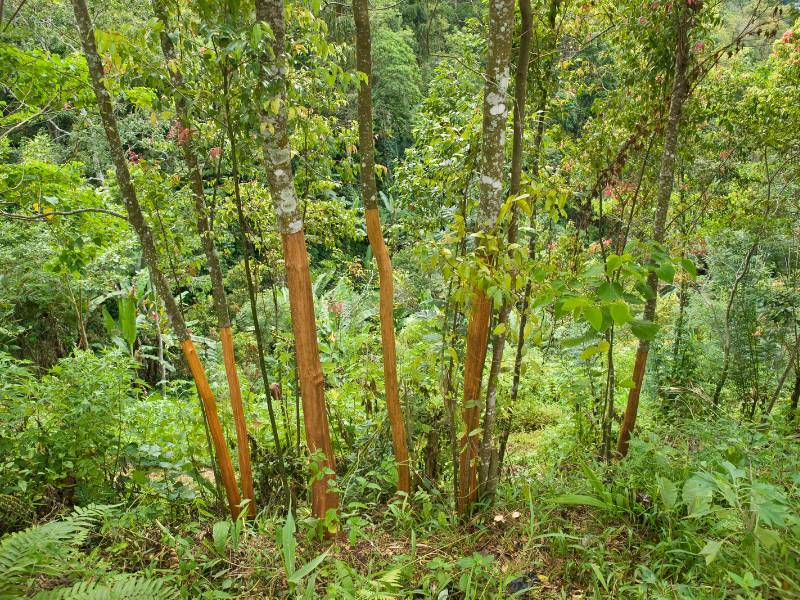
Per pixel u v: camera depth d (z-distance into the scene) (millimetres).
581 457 3697
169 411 4117
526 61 2781
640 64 4293
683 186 5602
